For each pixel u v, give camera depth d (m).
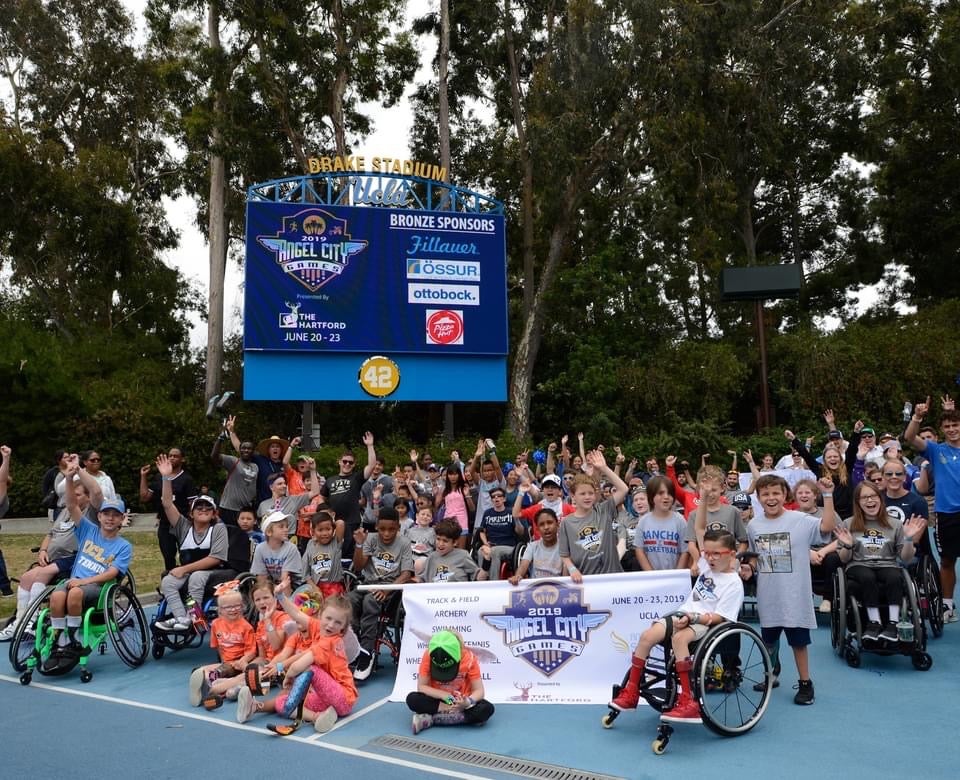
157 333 36.62
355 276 22.72
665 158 26.77
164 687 6.89
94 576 7.50
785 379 27.48
